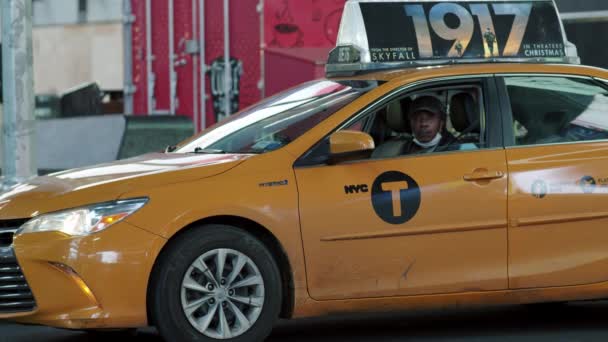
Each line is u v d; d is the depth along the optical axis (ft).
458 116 32.94
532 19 36.40
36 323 29.84
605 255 33.24
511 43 35.96
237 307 30.48
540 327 35.70
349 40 35.17
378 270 31.37
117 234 29.27
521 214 32.45
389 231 31.35
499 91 33.42
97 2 113.60
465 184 32.01
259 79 71.87
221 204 29.91
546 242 32.73
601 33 68.23
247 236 30.37
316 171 31.07
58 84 114.62
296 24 71.36
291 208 30.58
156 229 29.40
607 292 33.40
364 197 31.19
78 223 29.43
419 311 39.34
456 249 31.91
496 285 32.32
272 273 30.66
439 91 33.06
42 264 29.43
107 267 29.14
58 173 33.32
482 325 36.17
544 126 33.55
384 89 32.68
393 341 33.32
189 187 29.96
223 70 73.05
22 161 49.65
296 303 30.89
